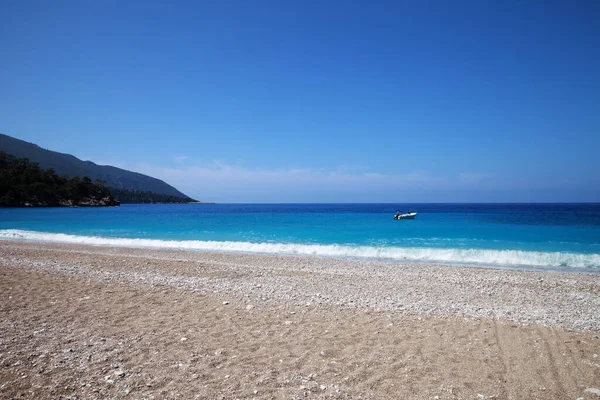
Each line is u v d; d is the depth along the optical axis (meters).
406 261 20.16
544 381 5.70
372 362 6.33
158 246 26.91
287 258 20.38
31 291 11.32
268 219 56.22
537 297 11.66
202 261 19.05
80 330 7.73
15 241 29.14
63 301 10.18
